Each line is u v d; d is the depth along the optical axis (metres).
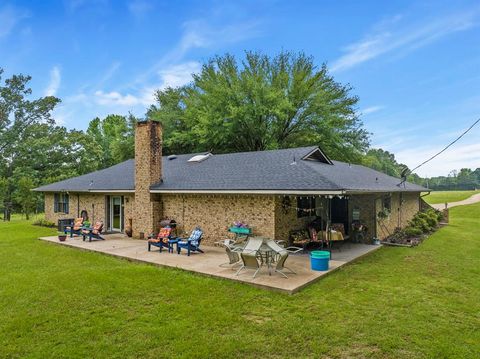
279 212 11.52
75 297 6.96
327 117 26.08
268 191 10.79
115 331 5.39
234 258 9.38
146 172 14.59
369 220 13.66
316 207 13.73
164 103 33.84
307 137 27.06
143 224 14.69
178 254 11.19
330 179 10.86
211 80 27.83
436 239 15.18
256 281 7.82
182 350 4.78
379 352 4.74
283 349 4.83
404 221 18.55
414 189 18.95
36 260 10.66
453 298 6.94
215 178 13.46
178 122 31.09
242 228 11.45
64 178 36.06
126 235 15.65
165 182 14.76
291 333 5.31
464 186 93.19
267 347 4.88
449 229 19.12
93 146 41.81
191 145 29.64
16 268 9.54
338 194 9.52
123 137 35.22
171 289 7.48
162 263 9.80
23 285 7.76
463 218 26.64
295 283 7.63
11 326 5.55
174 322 5.72
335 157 27.44
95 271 9.06
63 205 20.91
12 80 39.78
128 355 4.67
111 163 45.38
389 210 15.39
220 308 6.36
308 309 6.34
